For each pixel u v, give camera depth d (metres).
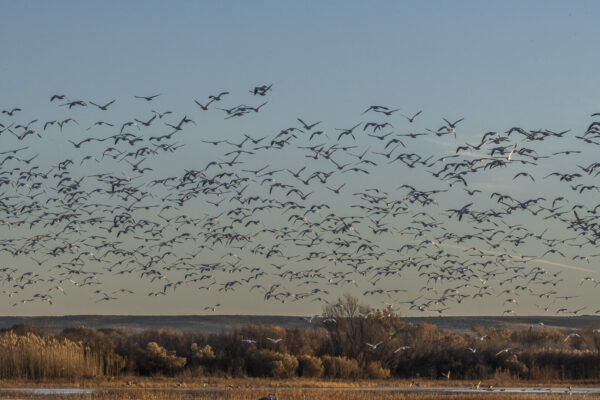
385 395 52.25
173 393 50.41
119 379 64.75
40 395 47.91
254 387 60.50
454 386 66.62
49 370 62.72
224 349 77.56
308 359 74.06
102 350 69.56
